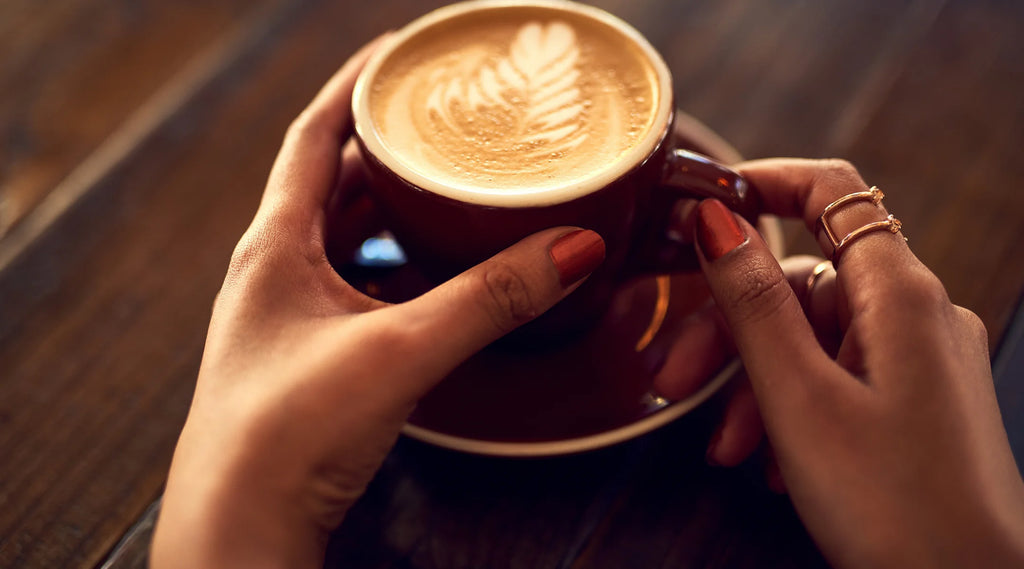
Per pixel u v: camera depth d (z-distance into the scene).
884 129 0.44
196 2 0.54
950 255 0.41
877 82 0.46
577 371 0.39
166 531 0.32
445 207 0.34
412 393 0.33
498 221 0.34
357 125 0.36
